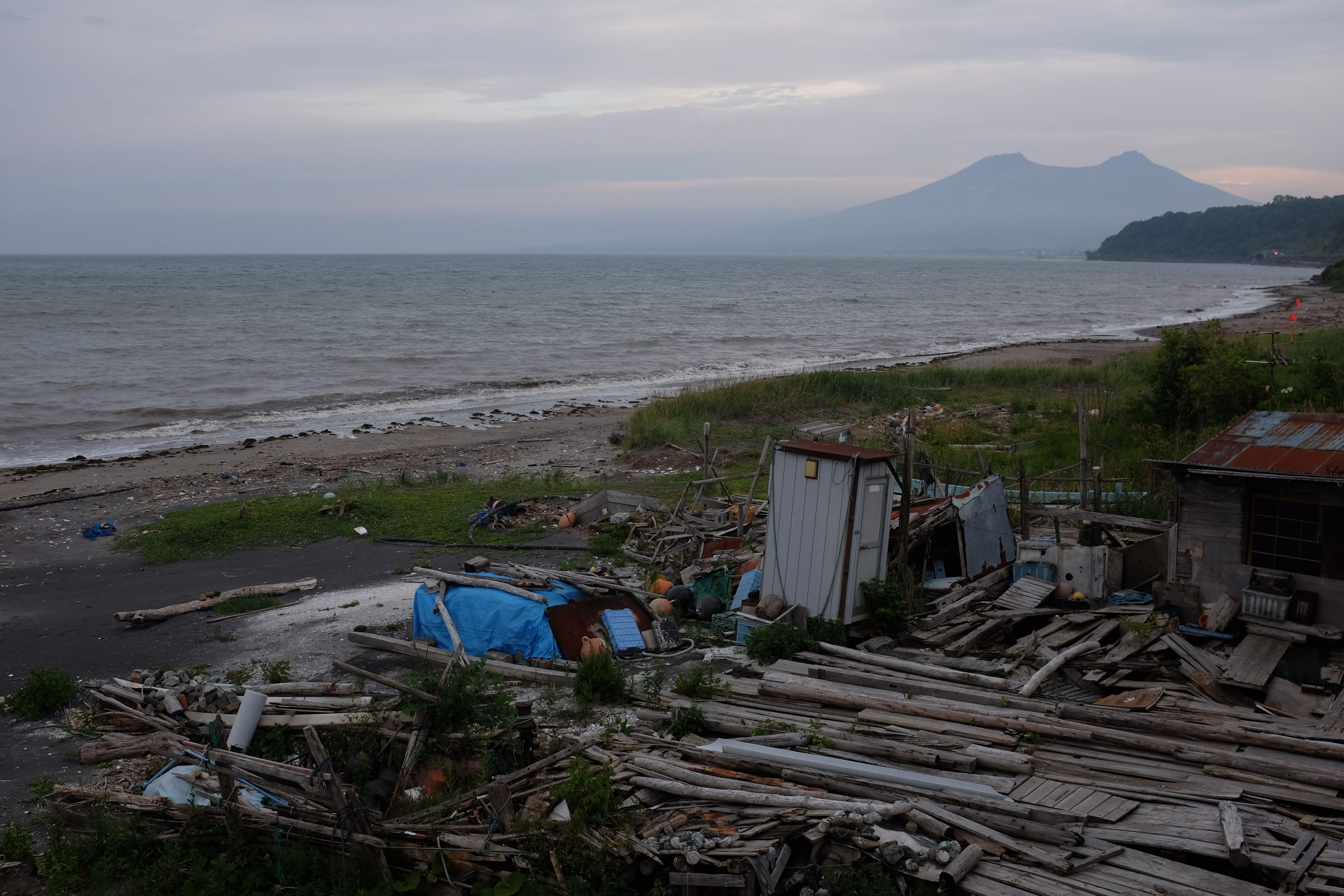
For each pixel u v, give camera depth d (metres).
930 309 96.56
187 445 30.31
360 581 16.08
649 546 16.75
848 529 11.81
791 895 6.59
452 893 7.20
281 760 8.84
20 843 7.95
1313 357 28.25
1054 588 12.52
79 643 13.33
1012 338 67.56
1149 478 18.05
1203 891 6.11
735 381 38.41
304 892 7.19
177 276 142.62
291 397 39.16
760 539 16.16
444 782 8.39
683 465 25.42
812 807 7.11
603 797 7.35
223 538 18.72
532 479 23.75
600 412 35.84
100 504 22.23
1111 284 160.12
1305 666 9.55
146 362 46.66
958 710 9.02
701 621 13.40
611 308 88.31
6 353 48.50
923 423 28.97
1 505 21.86
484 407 37.72
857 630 12.09
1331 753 7.58
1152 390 25.11
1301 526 10.23
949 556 14.41
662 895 6.57
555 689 10.93
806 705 9.70
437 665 11.91
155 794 8.51
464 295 103.25
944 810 7.10
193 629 13.80
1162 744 7.99
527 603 12.05
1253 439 11.47
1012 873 6.39
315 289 110.31
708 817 7.28
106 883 7.59
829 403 33.88
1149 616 11.06
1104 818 7.02
